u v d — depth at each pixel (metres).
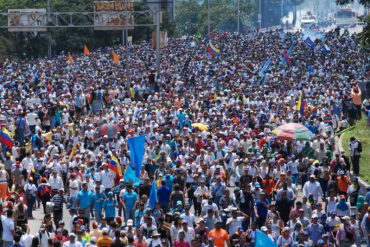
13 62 167.12
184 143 72.75
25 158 65.94
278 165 64.06
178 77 140.25
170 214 51.00
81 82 130.50
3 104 97.62
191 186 60.78
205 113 89.00
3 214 52.75
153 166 66.38
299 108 90.88
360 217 55.16
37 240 48.84
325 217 53.44
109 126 80.50
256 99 104.69
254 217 55.38
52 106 94.19
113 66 162.38
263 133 78.81
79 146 73.56
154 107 94.88
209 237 49.12
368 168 79.25
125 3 140.12
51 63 166.38
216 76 139.75
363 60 154.12
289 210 55.44
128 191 56.09
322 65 155.62
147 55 184.88
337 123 95.38
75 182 60.94
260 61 165.25
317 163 66.25
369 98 108.25
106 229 47.84
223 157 69.81
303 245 48.53
